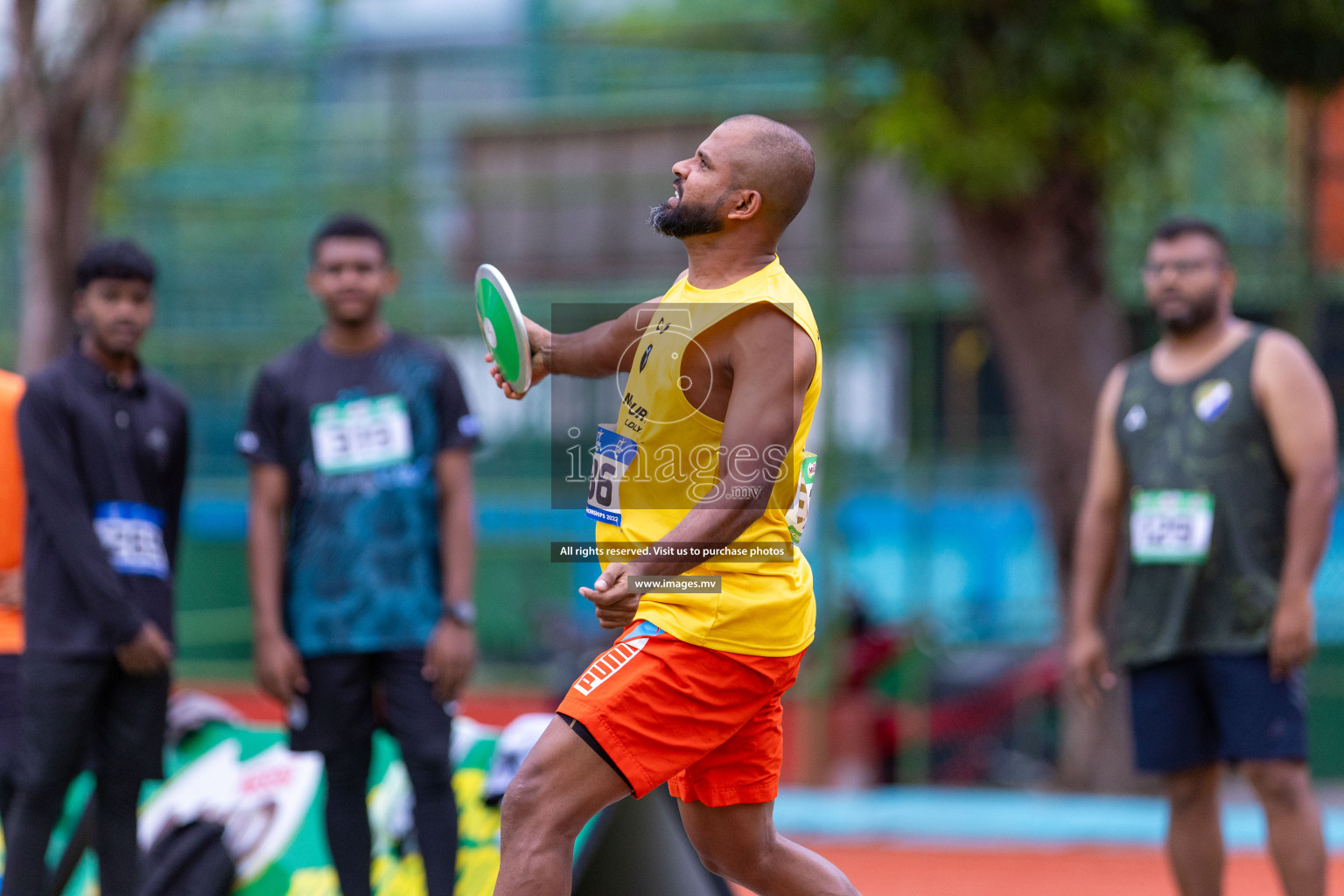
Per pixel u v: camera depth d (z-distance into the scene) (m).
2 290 31.83
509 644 34.94
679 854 12.99
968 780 30.03
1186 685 13.38
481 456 34.25
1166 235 13.59
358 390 13.45
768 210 9.01
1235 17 20.33
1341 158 26.25
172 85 32.44
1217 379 13.36
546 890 8.73
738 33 30.97
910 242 31.66
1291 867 12.80
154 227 32.72
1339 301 27.61
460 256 31.38
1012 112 20.92
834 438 28.00
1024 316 24.36
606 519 9.34
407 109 32.41
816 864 10.04
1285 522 13.14
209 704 15.52
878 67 23.88
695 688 8.94
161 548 13.12
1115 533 14.34
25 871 11.97
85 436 12.49
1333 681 28.16
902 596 34.75
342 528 13.19
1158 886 18.19
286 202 32.56
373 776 14.36
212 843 13.73
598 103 32.44
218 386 33.56
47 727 12.12
